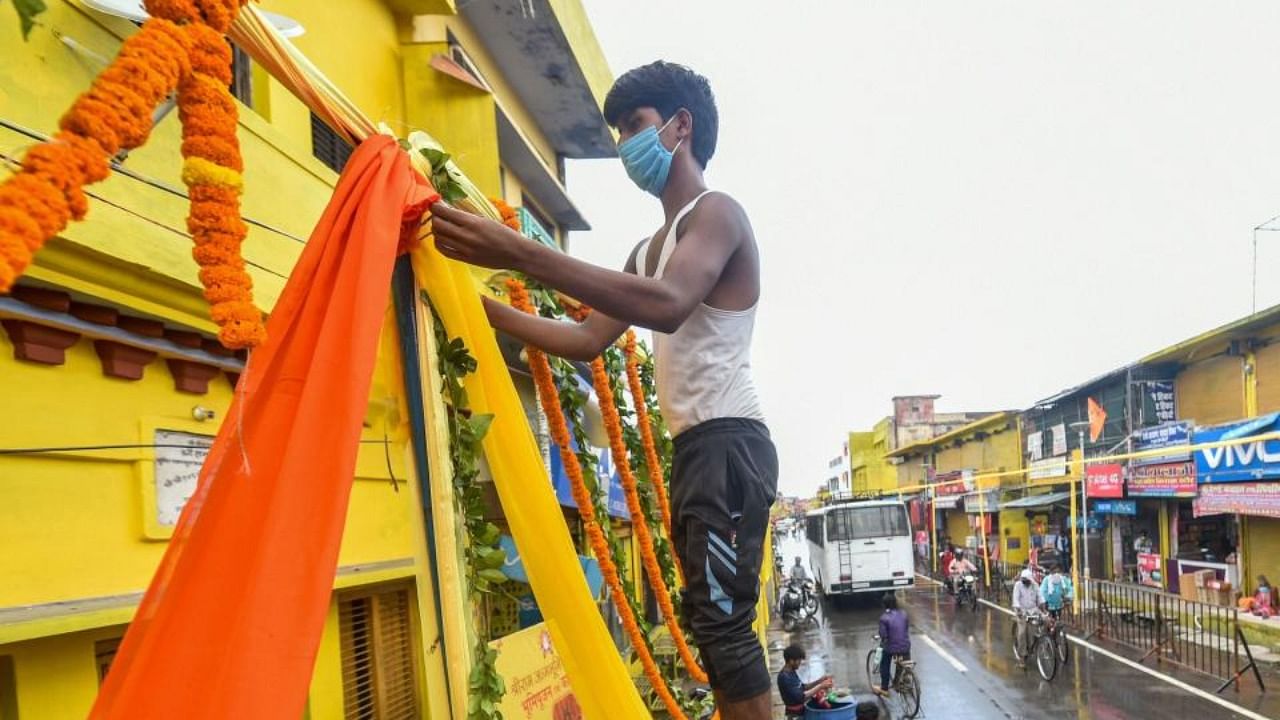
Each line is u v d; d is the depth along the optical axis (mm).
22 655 2551
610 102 2045
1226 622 12250
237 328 1133
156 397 3188
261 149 3475
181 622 1085
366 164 1475
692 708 3605
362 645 4926
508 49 9039
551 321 2131
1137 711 9672
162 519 3148
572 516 8695
